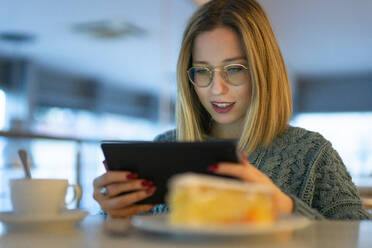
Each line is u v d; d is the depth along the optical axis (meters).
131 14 5.54
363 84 9.36
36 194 0.85
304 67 8.75
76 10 5.64
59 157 3.09
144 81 7.85
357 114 9.40
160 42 5.95
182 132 1.64
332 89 9.62
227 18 1.40
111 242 0.67
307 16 5.59
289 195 0.97
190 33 1.48
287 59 8.15
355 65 8.42
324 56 7.83
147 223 0.66
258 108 1.41
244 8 1.43
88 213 0.92
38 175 3.10
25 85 7.68
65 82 8.39
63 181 0.89
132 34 6.25
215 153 0.84
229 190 0.65
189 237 0.69
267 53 1.43
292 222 0.69
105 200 1.06
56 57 7.75
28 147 3.26
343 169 1.40
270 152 1.44
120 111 8.66
